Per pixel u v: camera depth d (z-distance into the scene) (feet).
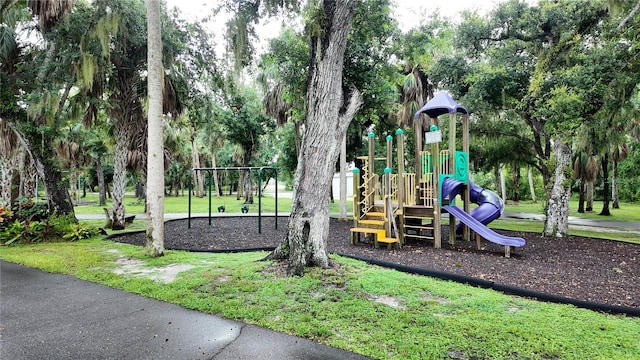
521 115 37.22
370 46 26.14
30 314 11.53
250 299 12.51
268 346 9.12
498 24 34.37
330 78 15.89
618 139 30.78
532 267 18.17
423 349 8.75
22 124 28.02
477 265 18.39
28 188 37.19
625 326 10.34
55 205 30.17
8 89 26.78
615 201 77.46
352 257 19.20
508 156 47.70
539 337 9.44
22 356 8.66
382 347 8.96
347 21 15.83
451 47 38.37
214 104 40.45
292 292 13.02
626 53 25.86
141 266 17.93
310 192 15.93
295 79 30.89
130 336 9.80
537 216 54.70
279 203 74.95
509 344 9.04
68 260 19.19
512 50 33.99
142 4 30.14
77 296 13.39
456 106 26.03
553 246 25.68
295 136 55.83
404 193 27.27
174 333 9.98
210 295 13.03
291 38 29.32
